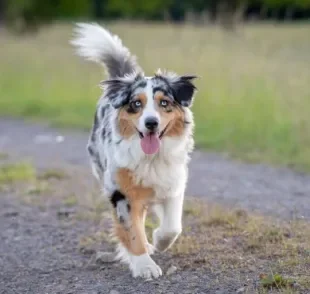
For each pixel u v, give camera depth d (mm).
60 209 8914
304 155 11516
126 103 6254
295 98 14484
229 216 7785
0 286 6434
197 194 9375
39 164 11836
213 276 6199
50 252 7312
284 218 7969
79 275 6559
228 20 22422
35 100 18719
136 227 6383
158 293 5887
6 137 14773
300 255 6543
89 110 17078
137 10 44844
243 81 15969
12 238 7859
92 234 7785
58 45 29109
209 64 17125
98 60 8055
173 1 43469
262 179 10289
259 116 13969
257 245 6855
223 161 11664
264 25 25406
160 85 6230
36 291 6234
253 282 5980
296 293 5598
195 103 14969
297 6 36719
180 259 6691
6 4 38156
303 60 18344
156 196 6461
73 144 13711
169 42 20656
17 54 26500
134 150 6211
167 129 6262
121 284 6188
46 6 38469
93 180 10445
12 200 9500
